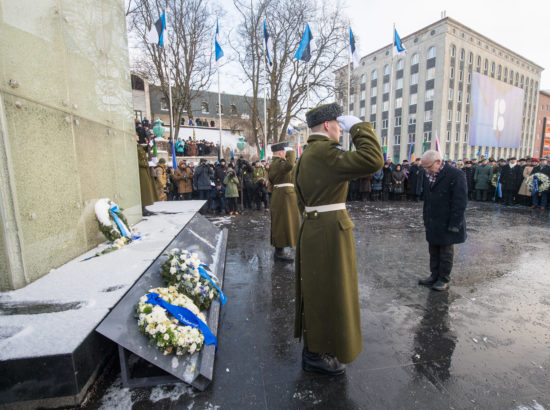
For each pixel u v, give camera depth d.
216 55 12.43
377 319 2.68
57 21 2.67
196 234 4.09
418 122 29.19
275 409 1.66
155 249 2.85
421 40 28.42
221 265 3.62
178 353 1.80
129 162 4.18
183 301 2.08
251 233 6.22
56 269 2.43
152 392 1.75
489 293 3.25
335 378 1.92
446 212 3.21
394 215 8.55
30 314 1.72
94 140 3.26
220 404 1.69
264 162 11.14
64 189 2.67
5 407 1.42
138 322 1.83
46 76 2.49
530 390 1.81
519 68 35.84
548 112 46.91
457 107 28.67
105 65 3.58
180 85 19.92
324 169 1.78
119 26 4.02
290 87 18.62
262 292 3.27
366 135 1.67
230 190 8.73
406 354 2.17
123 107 4.07
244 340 2.36
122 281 2.12
